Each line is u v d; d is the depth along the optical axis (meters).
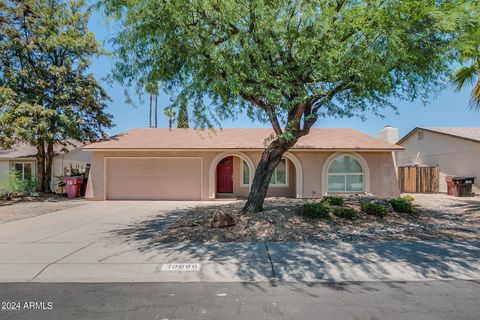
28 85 16.23
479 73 10.34
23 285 4.65
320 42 6.86
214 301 4.06
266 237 7.08
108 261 5.62
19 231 8.20
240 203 12.90
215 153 15.58
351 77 7.62
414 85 8.64
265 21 6.45
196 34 6.66
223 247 6.38
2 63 15.87
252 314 3.69
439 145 19.69
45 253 6.12
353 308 3.83
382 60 6.92
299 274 4.98
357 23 7.02
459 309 3.78
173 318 3.60
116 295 4.27
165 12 6.43
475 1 6.78
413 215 9.50
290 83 7.24
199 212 10.88
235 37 6.65
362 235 7.26
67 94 16.58
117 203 14.44
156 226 8.77
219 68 6.97
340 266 5.29
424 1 6.74
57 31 16.91
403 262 5.45
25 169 21.25
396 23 6.50
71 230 8.30
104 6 6.96
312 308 3.84
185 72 7.48
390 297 4.14
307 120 9.05
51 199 16.00
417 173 19.28
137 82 7.93
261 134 17.72
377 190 15.45
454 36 7.18
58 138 17.11
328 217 8.70
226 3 6.23
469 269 5.14
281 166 16.20
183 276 4.95
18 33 15.96
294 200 13.21
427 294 4.23
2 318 3.62
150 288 4.51
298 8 6.73
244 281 4.75
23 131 14.73
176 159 15.81
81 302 4.05
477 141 16.50
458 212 10.74
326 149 15.02
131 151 15.60
